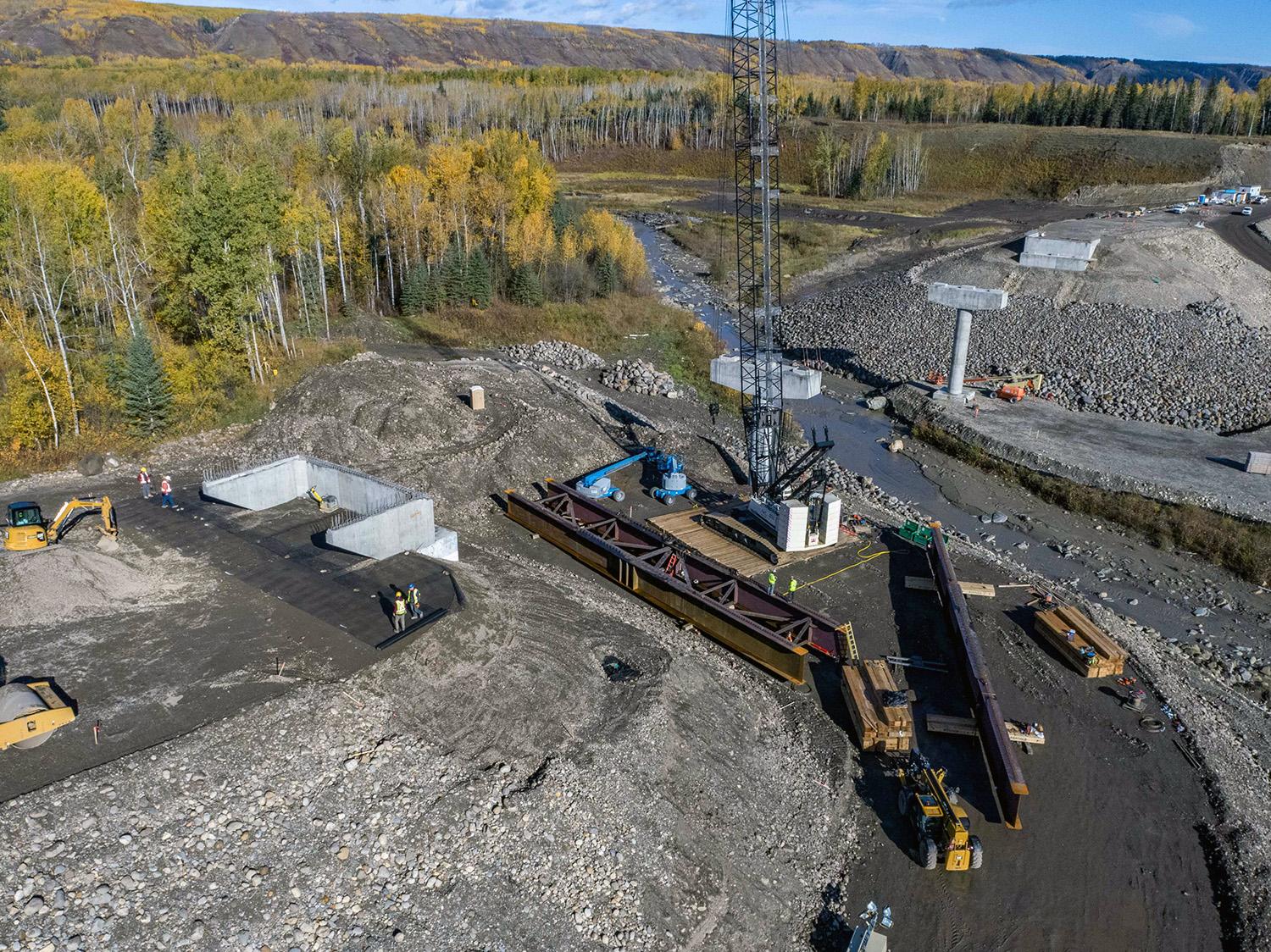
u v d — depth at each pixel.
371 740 28.06
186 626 32.62
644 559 43.06
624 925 24.78
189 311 64.12
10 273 55.53
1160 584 48.12
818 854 29.06
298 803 25.56
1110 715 36.00
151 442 52.09
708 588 42.19
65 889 21.97
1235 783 32.59
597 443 58.44
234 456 51.12
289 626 32.97
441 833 25.59
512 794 26.95
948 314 92.00
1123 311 87.50
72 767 25.08
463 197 92.25
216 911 22.45
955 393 72.94
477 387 57.72
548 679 32.16
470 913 23.95
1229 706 37.94
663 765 29.70
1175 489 55.97
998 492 59.75
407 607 34.41
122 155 102.12
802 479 56.03
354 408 54.16
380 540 38.59
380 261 91.56
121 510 42.50
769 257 48.53
